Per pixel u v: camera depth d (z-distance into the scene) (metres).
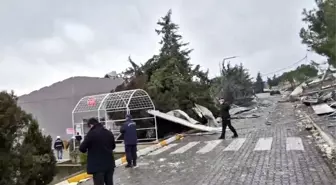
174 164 12.02
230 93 43.41
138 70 28.61
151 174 10.65
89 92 30.27
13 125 9.09
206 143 17.00
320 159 10.53
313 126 18.50
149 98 22.27
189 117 25.11
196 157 13.06
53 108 29.59
